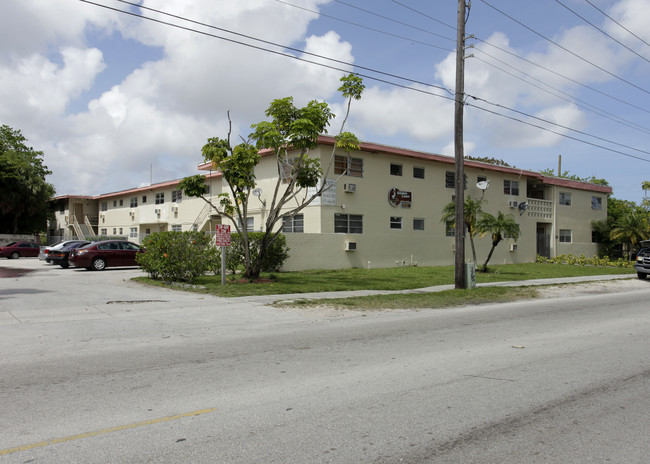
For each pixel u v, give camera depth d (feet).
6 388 17.53
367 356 22.82
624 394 17.22
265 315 35.47
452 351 23.97
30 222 166.20
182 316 34.45
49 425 14.03
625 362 21.77
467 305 43.88
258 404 15.92
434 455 12.27
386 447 12.69
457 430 13.87
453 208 75.77
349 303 41.65
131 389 17.46
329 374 19.61
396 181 86.07
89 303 39.81
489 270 79.51
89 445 12.70
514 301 47.47
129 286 52.60
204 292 47.09
